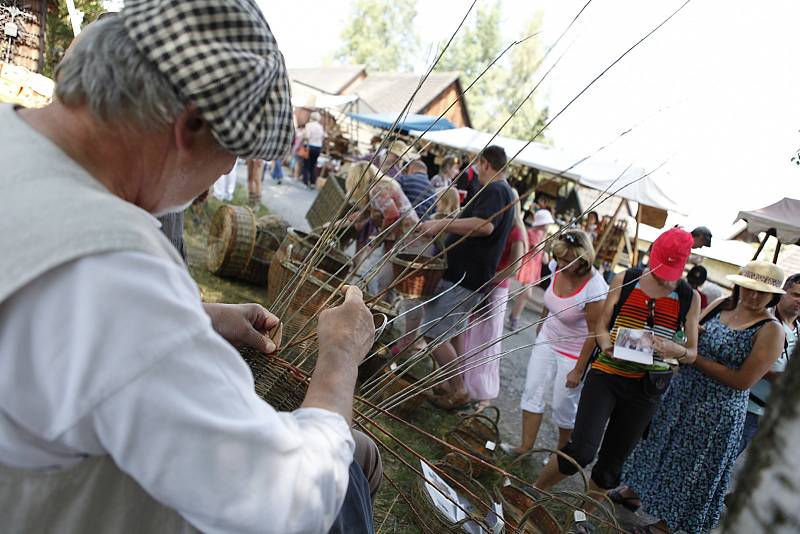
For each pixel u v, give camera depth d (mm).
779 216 6305
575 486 3605
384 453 3023
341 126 21062
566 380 3277
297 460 788
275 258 4098
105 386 670
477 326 3754
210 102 757
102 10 7520
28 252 669
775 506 504
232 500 724
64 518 783
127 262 698
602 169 7164
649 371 2734
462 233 3518
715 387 2930
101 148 786
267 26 847
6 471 739
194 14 746
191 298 757
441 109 26781
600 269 9164
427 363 4176
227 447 718
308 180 14344
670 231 2754
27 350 675
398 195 3701
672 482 3045
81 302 671
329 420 903
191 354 714
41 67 7695
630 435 2834
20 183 715
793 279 3234
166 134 799
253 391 801
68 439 691
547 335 3475
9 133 770
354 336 1074
